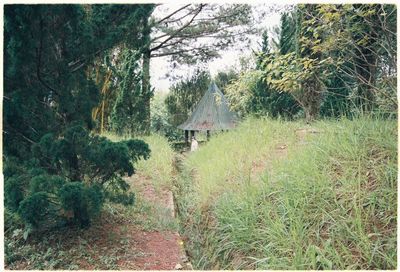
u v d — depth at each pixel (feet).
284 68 19.77
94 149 12.50
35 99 12.53
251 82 29.25
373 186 10.87
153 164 22.66
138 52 31.09
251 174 15.71
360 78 16.46
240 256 11.00
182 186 20.81
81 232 13.19
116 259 11.77
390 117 13.87
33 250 12.17
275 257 9.44
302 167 12.71
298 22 21.48
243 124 25.89
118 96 31.22
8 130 12.30
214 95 35.24
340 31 16.93
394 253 8.61
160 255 12.34
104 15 13.41
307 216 10.57
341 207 10.34
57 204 12.06
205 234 13.82
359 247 9.02
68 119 13.48
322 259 8.79
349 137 13.30
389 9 16.56
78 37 12.80
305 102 22.86
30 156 12.61
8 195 11.46
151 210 16.16
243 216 12.15
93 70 22.89
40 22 11.41
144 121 33.58
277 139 19.16
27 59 11.76
